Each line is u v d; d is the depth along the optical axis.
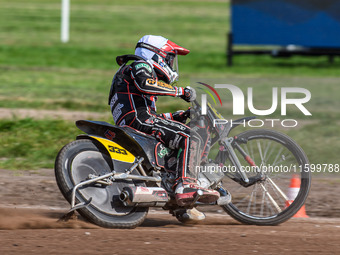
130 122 14.75
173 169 14.85
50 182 20.41
